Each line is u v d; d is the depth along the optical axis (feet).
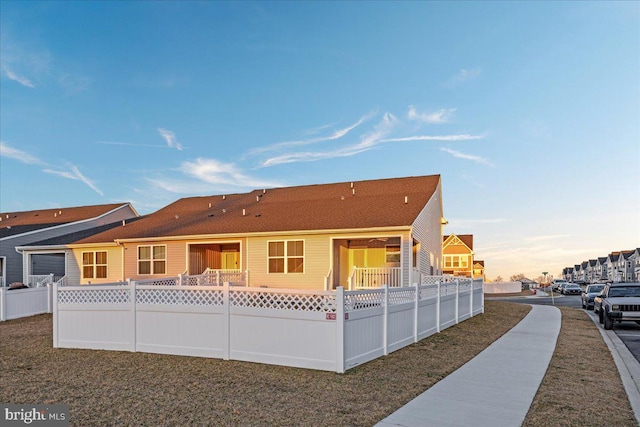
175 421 18.45
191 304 31.22
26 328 46.19
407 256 55.11
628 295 53.31
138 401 21.04
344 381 24.47
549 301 114.11
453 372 26.89
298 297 27.96
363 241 66.39
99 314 33.99
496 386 23.86
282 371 26.55
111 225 95.30
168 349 31.65
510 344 37.14
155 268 70.74
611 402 21.25
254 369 27.04
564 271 481.05
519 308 75.05
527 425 18.21
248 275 63.67
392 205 65.46
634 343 40.40
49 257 101.45
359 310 28.58
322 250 59.93
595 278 355.97
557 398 21.80
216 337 30.27
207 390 22.80
